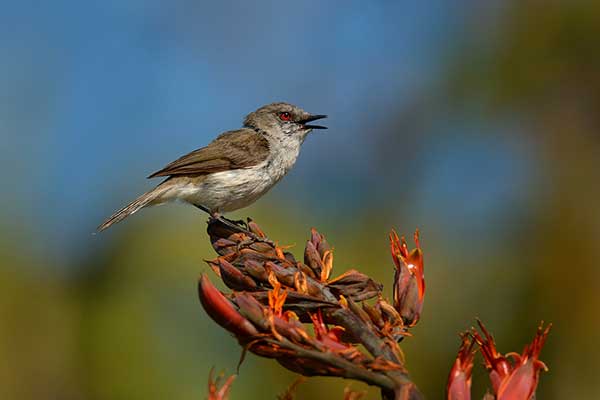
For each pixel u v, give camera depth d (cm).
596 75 1415
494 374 478
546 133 1442
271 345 444
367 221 1382
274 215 1278
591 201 1344
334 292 523
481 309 1212
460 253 1299
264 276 527
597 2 1403
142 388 1023
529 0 1474
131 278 1110
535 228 1323
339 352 444
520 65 1470
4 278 1160
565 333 1175
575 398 1142
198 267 1108
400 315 523
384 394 450
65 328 1127
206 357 1040
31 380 1100
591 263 1233
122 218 1184
